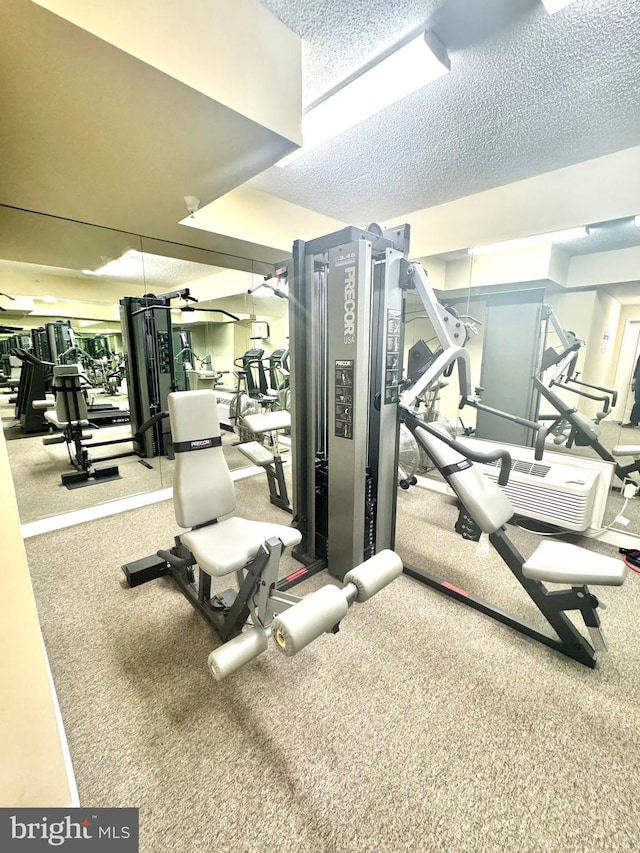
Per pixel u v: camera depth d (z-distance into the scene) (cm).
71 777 114
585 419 281
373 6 133
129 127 147
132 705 143
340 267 183
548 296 291
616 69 158
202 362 414
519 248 303
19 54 108
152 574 222
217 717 138
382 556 137
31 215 252
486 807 110
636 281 248
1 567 92
